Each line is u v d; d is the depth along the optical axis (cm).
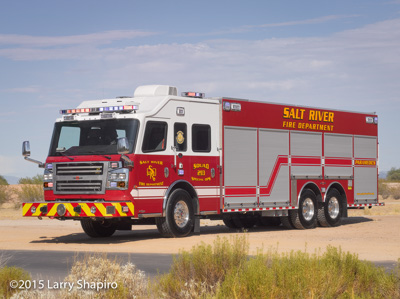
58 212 1719
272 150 2127
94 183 1716
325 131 2356
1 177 5844
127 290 877
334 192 2370
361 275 934
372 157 2583
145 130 1739
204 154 1906
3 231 2192
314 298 820
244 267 916
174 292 882
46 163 1806
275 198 2130
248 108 2050
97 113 1802
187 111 1867
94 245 1698
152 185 1748
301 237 1877
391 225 2377
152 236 1955
